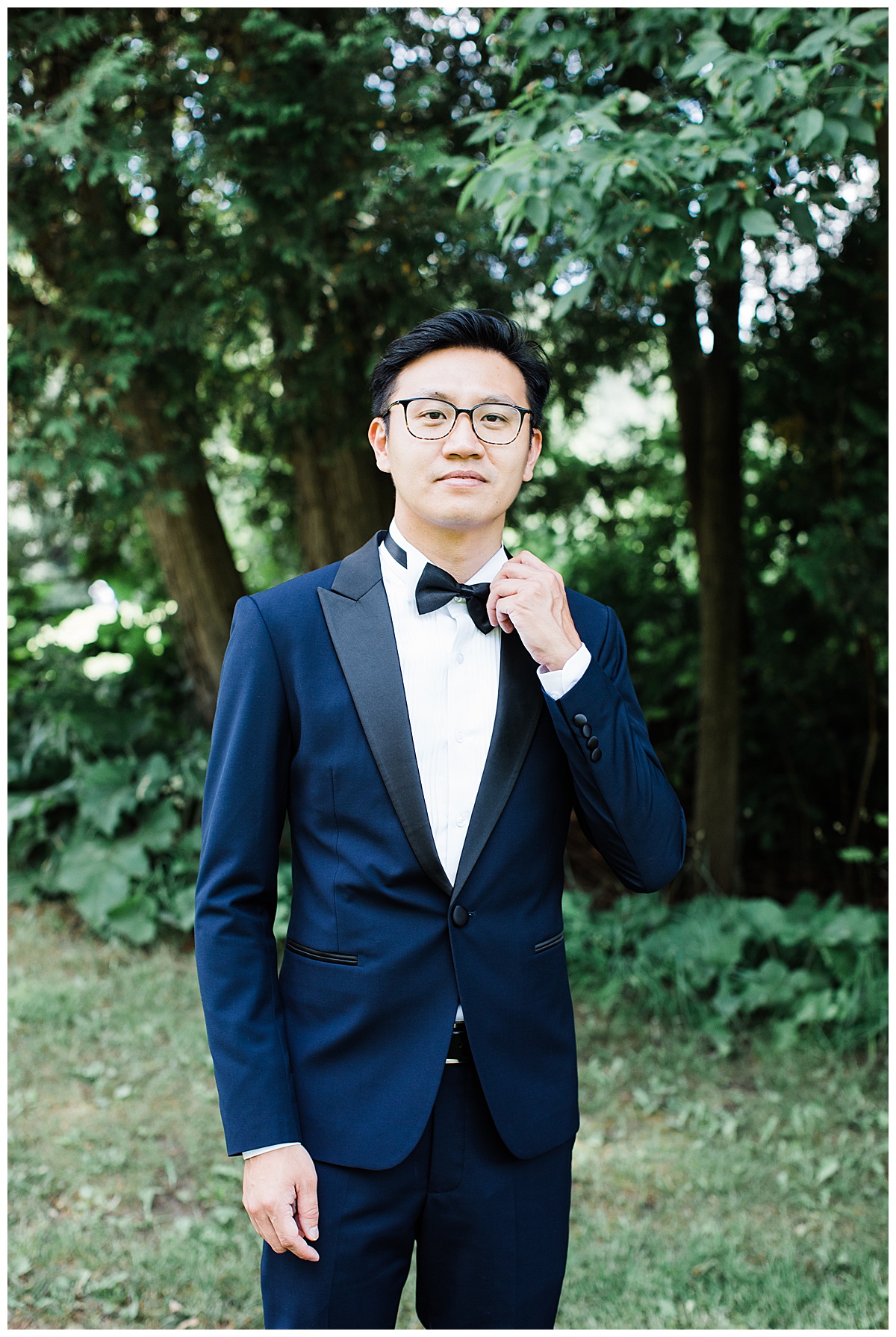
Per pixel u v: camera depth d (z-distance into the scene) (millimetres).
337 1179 1263
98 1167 2811
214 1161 2902
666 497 6898
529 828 1342
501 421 1313
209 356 4523
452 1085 1300
